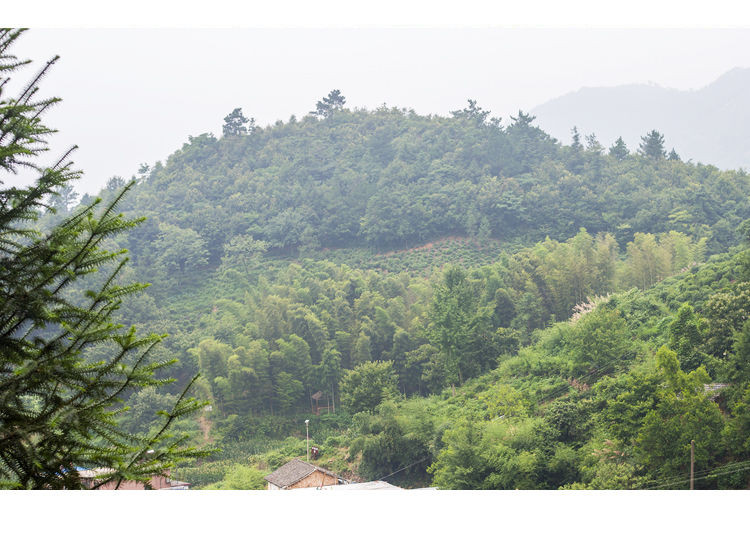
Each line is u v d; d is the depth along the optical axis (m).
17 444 2.83
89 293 3.14
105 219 3.22
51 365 2.93
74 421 2.86
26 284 3.10
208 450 3.15
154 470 3.04
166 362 3.12
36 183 3.36
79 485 2.97
